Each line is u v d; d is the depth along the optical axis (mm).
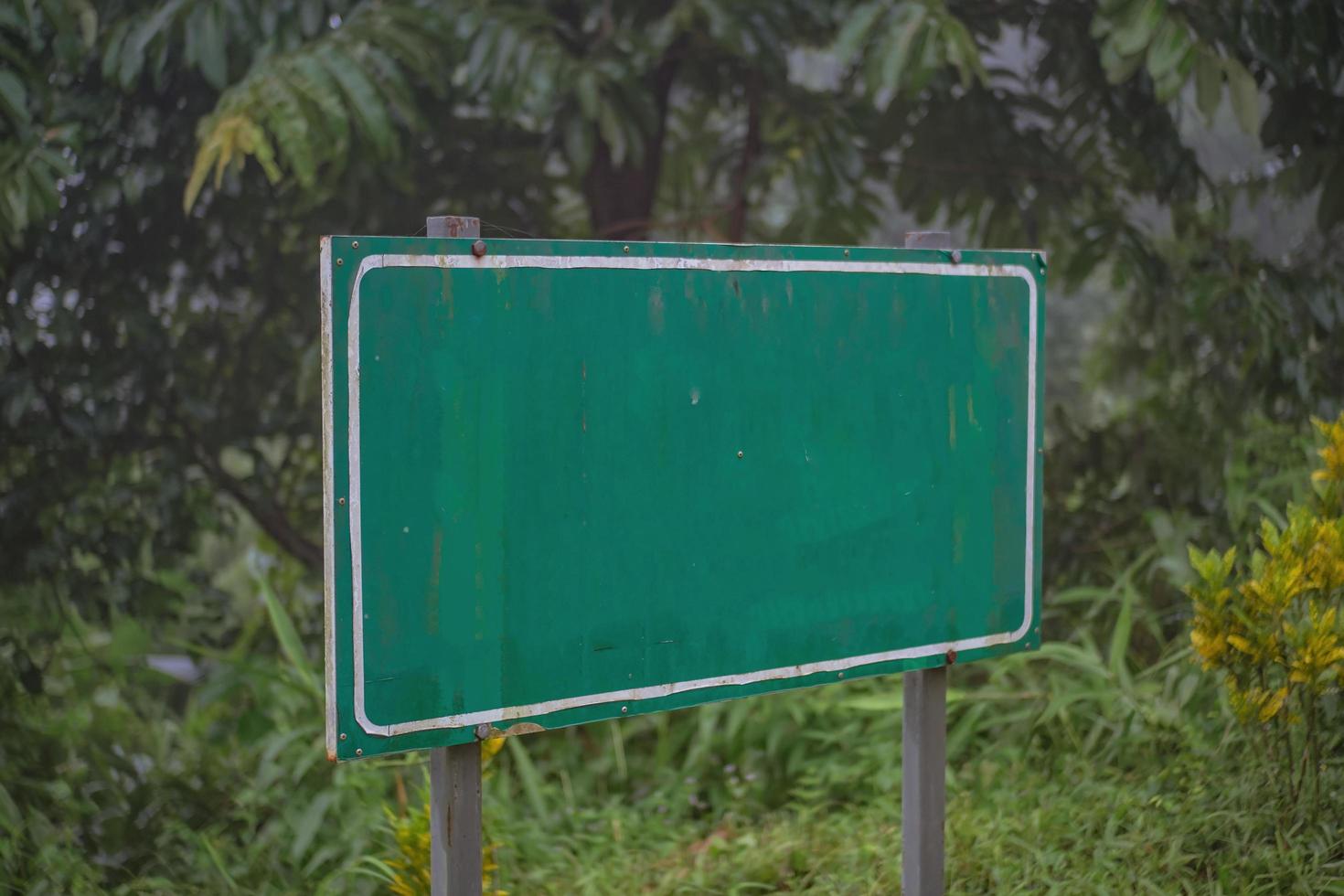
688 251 2268
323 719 4121
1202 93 3883
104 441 4582
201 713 4551
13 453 4422
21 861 3416
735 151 5609
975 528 2633
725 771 4102
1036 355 2705
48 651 4453
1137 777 3412
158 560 4684
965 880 3045
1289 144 4523
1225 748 3260
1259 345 4352
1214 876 2832
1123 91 4723
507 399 2100
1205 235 4797
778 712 4199
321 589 5234
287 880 3592
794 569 2404
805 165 4730
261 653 5059
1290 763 2859
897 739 4020
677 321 2262
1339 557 2721
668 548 2268
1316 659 2672
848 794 3957
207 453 4992
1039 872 2973
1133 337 5184
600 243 2178
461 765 2145
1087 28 4715
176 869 3668
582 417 2172
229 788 4070
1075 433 5094
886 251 2498
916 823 2641
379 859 3500
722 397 2314
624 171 5262
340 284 1948
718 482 2314
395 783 3967
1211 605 2775
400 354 2004
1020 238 5254
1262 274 4531
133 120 4445
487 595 2096
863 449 2480
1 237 3984
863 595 2492
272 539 5676
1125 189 5098
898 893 3092
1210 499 4453
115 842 3795
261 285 4988
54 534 4359
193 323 4934
